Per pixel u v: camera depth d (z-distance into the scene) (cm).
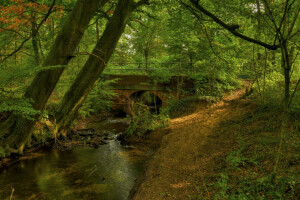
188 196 391
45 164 740
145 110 1102
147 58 2111
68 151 883
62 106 1002
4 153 721
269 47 336
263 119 644
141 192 460
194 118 995
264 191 317
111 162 767
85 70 983
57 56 755
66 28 756
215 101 1183
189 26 952
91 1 772
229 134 653
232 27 384
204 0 856
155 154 720
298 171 333
